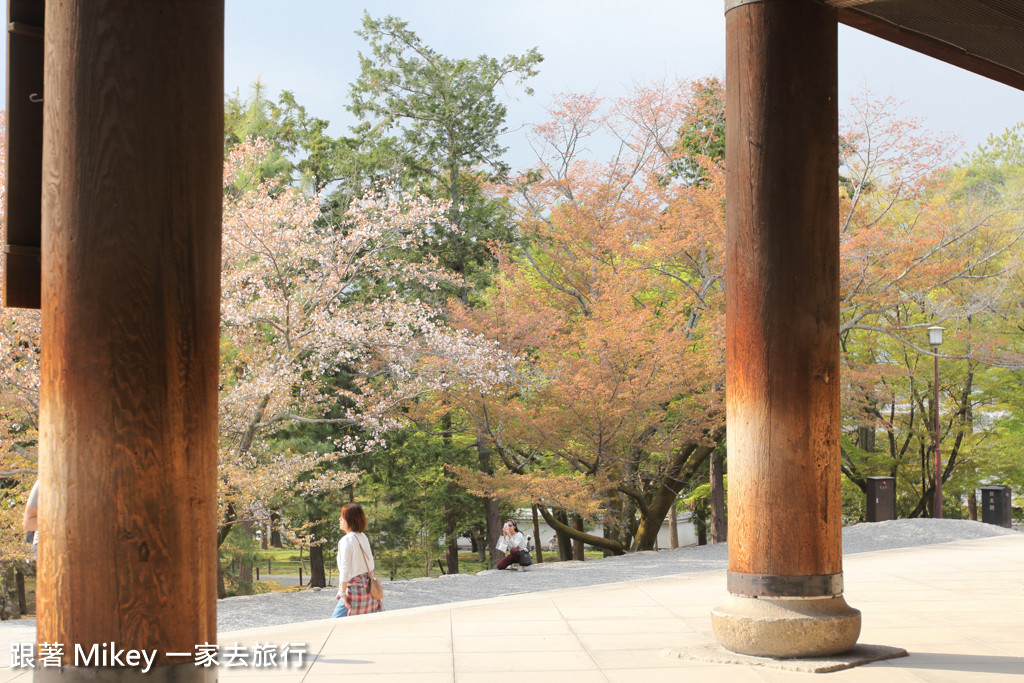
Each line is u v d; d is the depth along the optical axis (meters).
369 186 28.20
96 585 2.89
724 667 5.48
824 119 5.78
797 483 5.60
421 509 27.12
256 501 15.81
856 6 5.83
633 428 19.44
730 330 5.82
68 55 2.98
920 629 6.84
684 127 23.59
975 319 25.81
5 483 15.98
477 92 30.25
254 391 14.92
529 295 20.97
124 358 2.92
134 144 2.96
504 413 18.88
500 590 13.87
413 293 26.27
